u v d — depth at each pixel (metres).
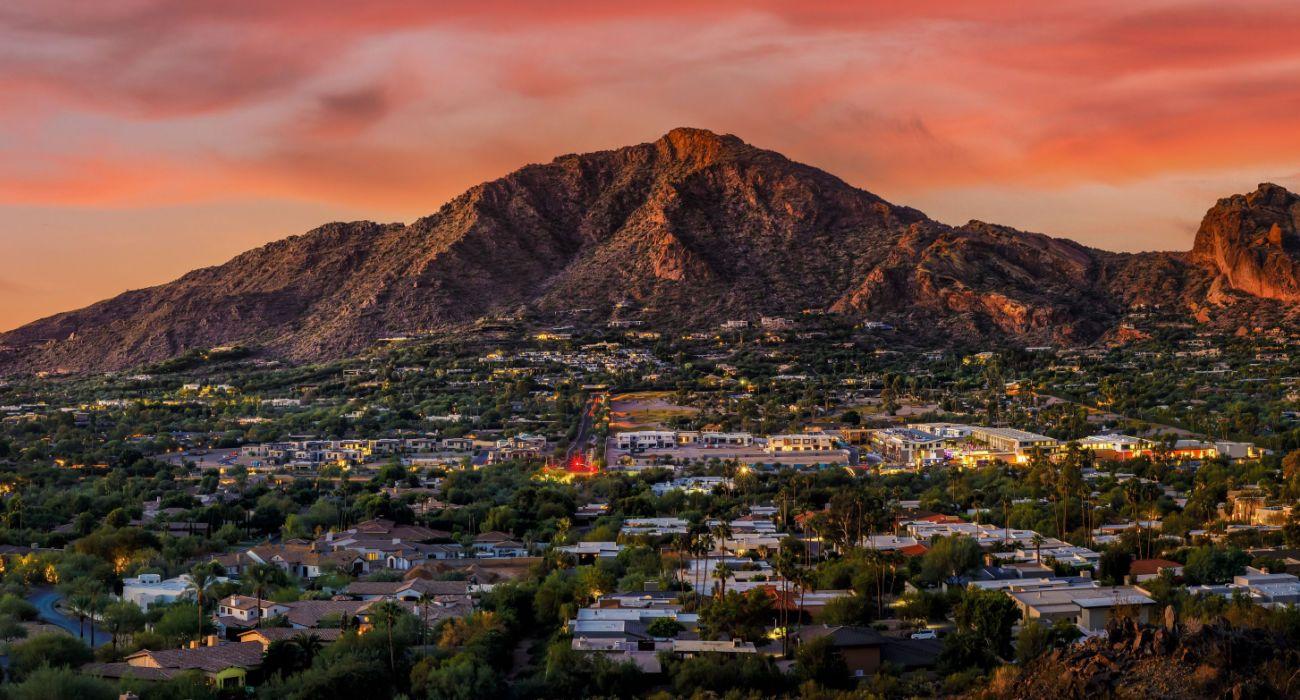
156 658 146.62
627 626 158.25
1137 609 152.88
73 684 133.50
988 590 159.75
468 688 134.75
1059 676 110.00
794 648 146.75
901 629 157.12
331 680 136.38
